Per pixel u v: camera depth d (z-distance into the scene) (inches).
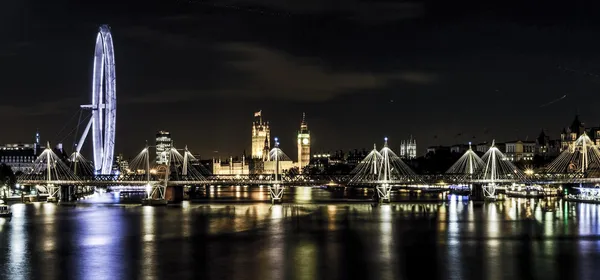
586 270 6919.3
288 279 6505.9
